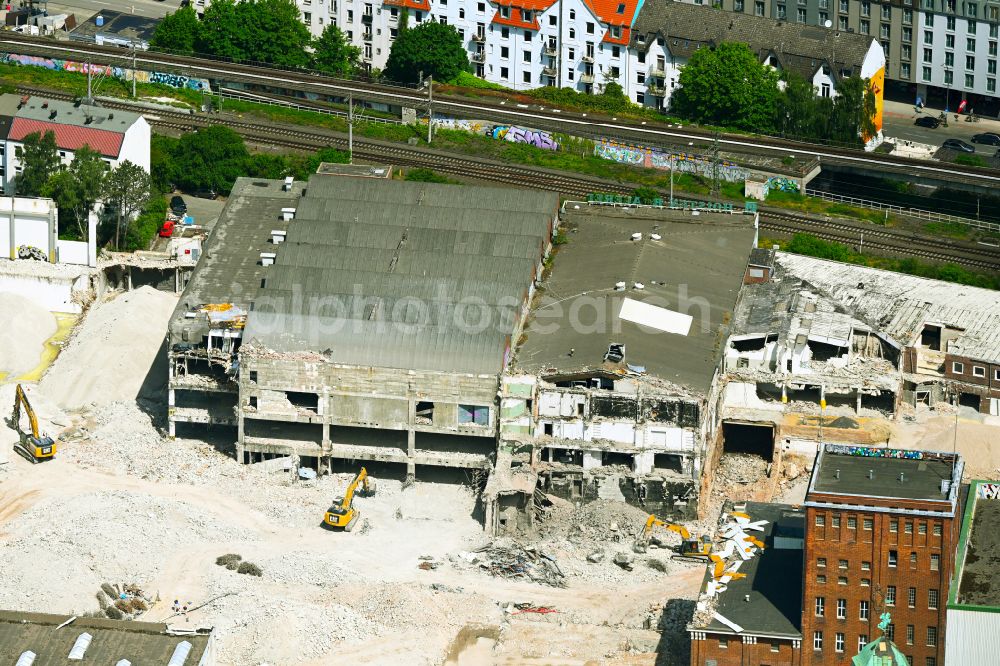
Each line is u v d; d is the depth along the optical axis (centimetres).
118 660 19600
